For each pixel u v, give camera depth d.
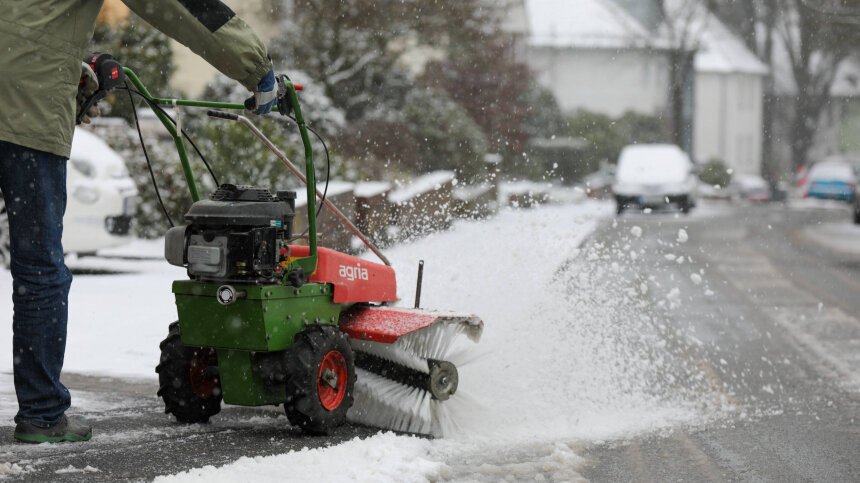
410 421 11.77
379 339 11.42
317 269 11.45
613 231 45.25
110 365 15.40
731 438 12.14
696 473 10.45
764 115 162.00
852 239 46.62
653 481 10.08
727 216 65.06
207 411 11.77
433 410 11.81
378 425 12.02
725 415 13.51
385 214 34.56
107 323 18.58
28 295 10.23
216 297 10.76
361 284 11.98
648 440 11.91
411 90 58.38
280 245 10.84
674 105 133.62
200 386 11.84
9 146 10.05
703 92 151.25
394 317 11.83
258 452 10.40
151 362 15.69
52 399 10.51
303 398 10.75
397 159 54.00
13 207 10.18
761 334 20.52
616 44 142.38
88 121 11.16
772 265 34.31
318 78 52.72
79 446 10.42
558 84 143.25
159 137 34.50
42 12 9.82
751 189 115.62
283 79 10.74
